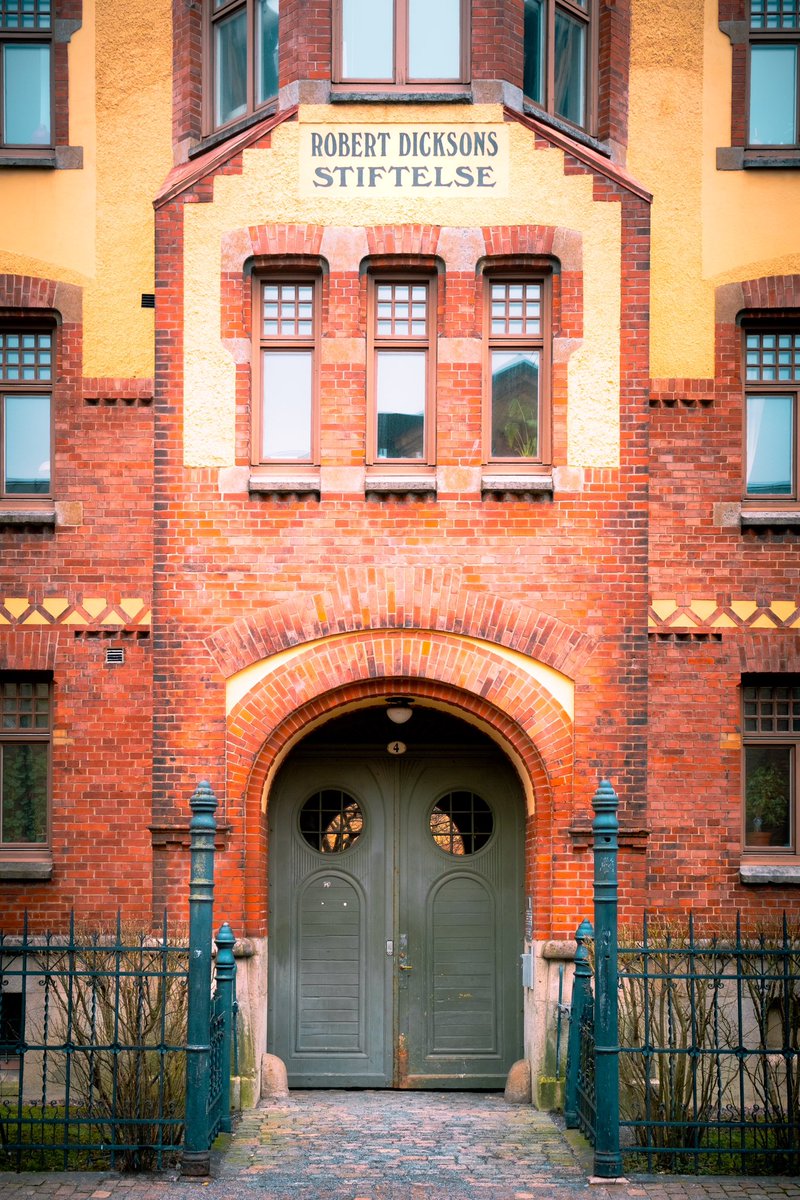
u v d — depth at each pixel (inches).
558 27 523.2
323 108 493.4
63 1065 459.8
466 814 539.8
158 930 474.3
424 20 502.6
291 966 531.8
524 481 484.4
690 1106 380.5
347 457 486.6
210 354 490.3
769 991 397.7
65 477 508.1
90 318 514.6
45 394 520.1
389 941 532.7
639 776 478.3
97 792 498.9
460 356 489.1
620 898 475.5
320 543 484.4
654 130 522.9
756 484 516.7
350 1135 417.4
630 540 484.7
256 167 493.0
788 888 493.0
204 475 487.2
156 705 481.1
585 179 491.8
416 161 492.1
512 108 494.0
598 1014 364.2
